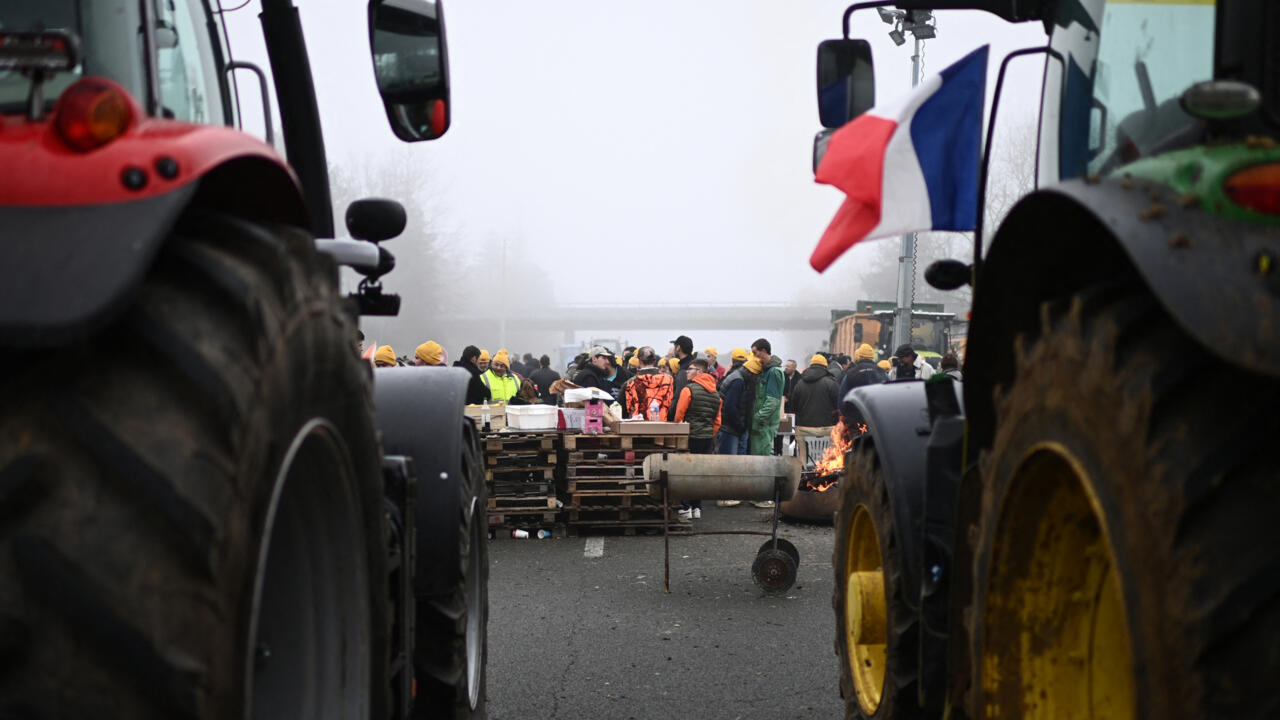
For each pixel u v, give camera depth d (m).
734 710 5.16
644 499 11.23
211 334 1.55
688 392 12.52
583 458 11.15
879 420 3.67
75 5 2.14
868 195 3.26
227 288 1.60
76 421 1.44
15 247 1.45
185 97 2.48
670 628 6.90
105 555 1.38
